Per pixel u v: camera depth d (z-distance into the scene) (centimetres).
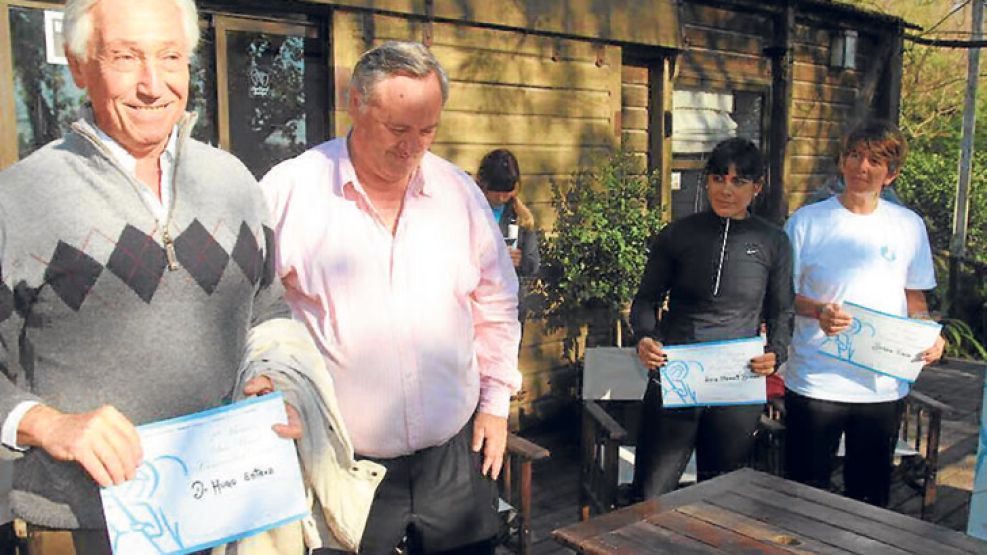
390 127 179
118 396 142
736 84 641
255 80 398
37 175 136
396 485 200
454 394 204
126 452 132
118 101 138
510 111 496
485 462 215
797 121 702
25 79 334
